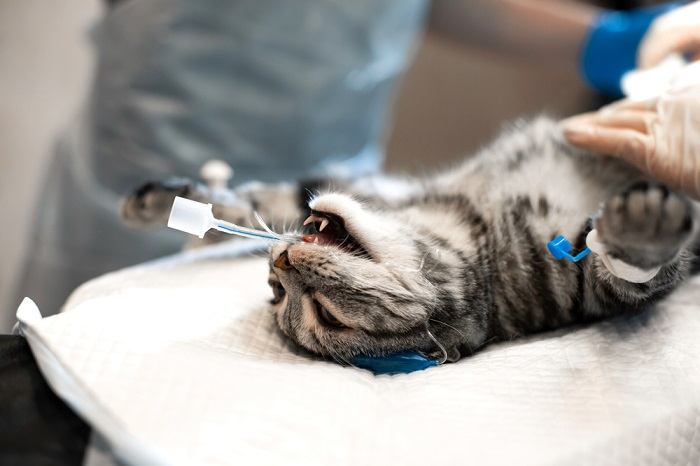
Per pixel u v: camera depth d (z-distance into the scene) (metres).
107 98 0.71
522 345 0.45
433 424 0.36
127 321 0.40
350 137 0.79
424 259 0.46
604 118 0.47
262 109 0.72
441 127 1.13
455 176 0.54
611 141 0.46
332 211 0.46
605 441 0.36
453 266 0.47
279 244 0.45
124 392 0.36
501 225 0.49
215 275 0.49
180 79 0.68
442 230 0.49
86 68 1.07
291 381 0.38
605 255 0.39
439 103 1.13
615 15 0.77
